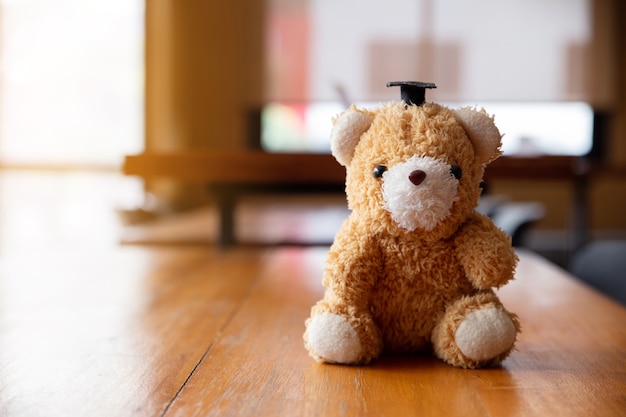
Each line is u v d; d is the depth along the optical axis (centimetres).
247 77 245
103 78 239
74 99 238
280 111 249
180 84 245
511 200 239
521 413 44
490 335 50
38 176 234
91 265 105
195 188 246
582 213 164
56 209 235
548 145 241
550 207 239
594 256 112
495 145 51
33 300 76
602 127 242
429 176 48
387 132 50
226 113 248
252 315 69
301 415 43
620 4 237
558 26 236
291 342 59
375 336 52
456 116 51
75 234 235
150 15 241
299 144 250
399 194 48
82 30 238
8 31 233
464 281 52
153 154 121
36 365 52
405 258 52
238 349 57
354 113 51
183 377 50
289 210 236
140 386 48
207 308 72
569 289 84
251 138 250
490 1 235
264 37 243
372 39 239
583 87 237
